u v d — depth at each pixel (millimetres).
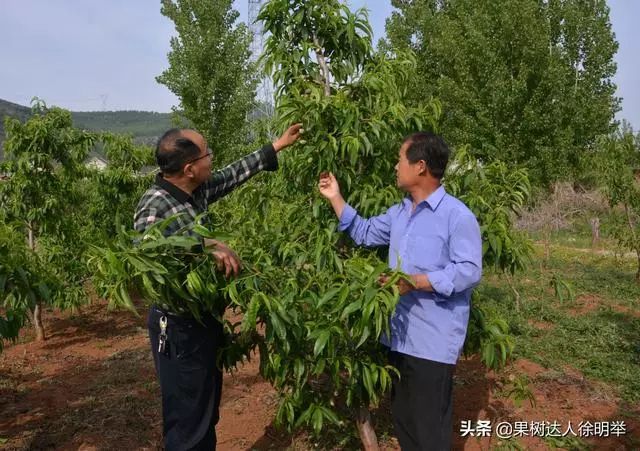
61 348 5844
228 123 14148
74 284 6371
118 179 7004
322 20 2949
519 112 17547
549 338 5625
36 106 6043
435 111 3010
